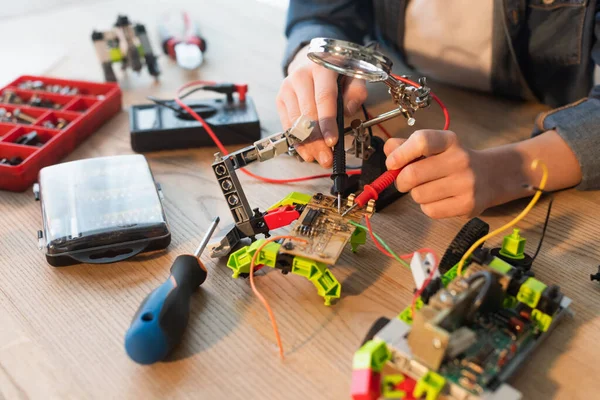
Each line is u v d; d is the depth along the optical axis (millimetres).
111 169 898
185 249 823
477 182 808
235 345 668
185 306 662
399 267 782
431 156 802
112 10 1710
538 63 1177
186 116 1073
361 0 1367
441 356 538
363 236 789
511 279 646
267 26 1565
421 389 550
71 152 1055
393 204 912
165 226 808
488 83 1231
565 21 1109
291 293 741
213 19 1601
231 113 1094
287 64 1215
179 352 659
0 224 884
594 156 889
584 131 897
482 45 1203
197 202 925
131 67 1272
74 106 1136
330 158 842
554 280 757
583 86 1158
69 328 695
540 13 1129
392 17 1292
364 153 865
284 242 712
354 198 774
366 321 698
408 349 572
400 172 803
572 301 720
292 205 813
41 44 1604
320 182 961
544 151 896
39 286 760
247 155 769
